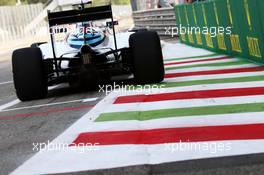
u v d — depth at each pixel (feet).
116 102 66.18
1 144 50.65
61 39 88.33
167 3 245.24
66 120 59.26
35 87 79.10
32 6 435.53
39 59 79.30
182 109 56.95
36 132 54.39
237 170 34.47
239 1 95.55
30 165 40.52
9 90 105.60
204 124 48.29
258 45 88.33
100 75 78.43
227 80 75.66
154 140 44.16
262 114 50.08
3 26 392.68
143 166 37.11
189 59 114.32
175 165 36.63
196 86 72.49
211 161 36.70
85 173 37.04
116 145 43.83
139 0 294.25
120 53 80.02
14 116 67.05
